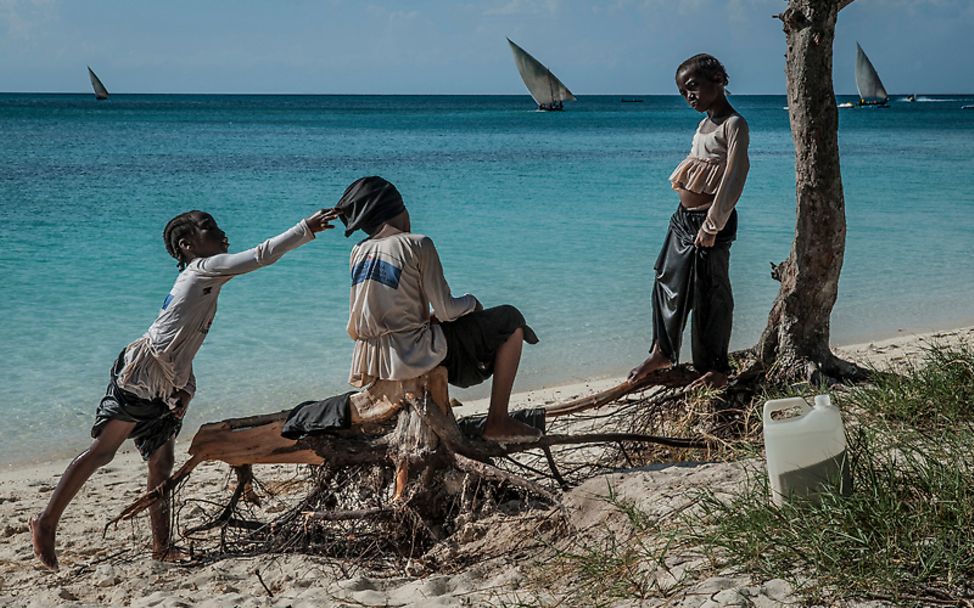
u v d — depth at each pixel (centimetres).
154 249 1650
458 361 479
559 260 1534
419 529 466
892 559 316
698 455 556
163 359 473
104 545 535
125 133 6031
